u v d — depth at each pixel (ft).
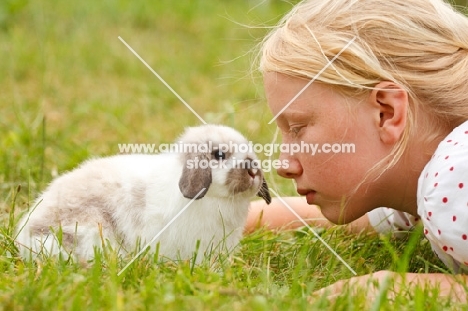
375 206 14.69
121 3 47.37
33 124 25.32
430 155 14.11
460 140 12.98
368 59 13.91
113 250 13.62
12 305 11.18
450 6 16.30
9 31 41.01
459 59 14.33
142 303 11.23
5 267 14.03
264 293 11.90
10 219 15.98
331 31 14.37
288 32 14.82
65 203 15.03
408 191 14.39
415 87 13.99
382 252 15.39
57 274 12.54
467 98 14.11
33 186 19.34
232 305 11.23
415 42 14.19
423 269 15.14
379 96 13.89
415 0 14.76
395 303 11.55
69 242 14.53
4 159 21.27
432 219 12.72
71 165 21.25
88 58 37.99
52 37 41.06
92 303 11.18
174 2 50.16
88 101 31.01
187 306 11.09
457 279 12.54
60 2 45.75
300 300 11.39
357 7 14.62
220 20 47.60
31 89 33.12
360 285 12.24
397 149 13.89
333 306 11.37
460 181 12.43
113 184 15.16
